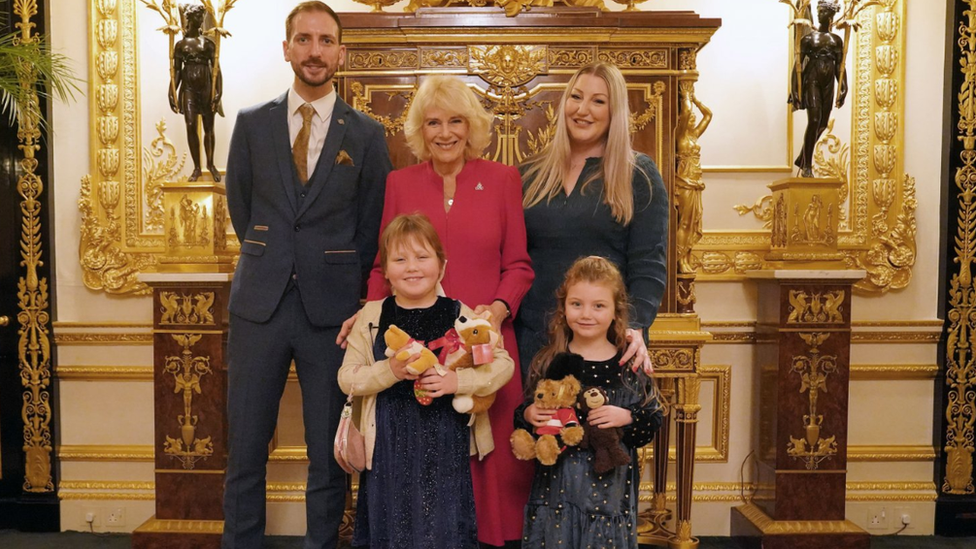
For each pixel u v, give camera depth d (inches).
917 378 150.1
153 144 148.6
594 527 89.4
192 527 130.0
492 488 96.9
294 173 110.7
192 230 131.5
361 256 115.4
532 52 129.3
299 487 145.9
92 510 147.9
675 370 128.4
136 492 148.1
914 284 150.1
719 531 147.6
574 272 92.0
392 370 88.1
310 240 109.6
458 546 91.0
